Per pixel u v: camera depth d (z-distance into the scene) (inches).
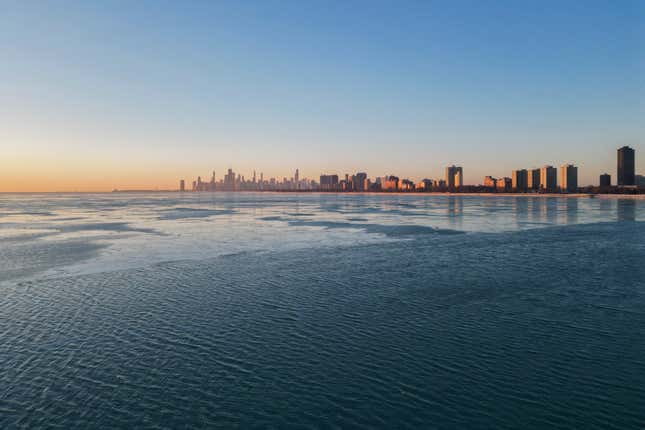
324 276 1075.3
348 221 2842.0
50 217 3272.6
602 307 802.2
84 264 1243.2
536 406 464.1
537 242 1715.1
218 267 1194.0
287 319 739.4
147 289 945.5
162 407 468.8
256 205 5841.5
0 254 1427.2
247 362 572.4
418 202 7165.4
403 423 438.0
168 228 2354.8
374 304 825.5
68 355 595.2
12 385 514.3
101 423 441.7
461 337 653.9
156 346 624.7
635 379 518.0
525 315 754.2
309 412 458.3
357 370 549.0
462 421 440.1
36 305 822.5
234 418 449.4
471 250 1502.2
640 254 1409.9
